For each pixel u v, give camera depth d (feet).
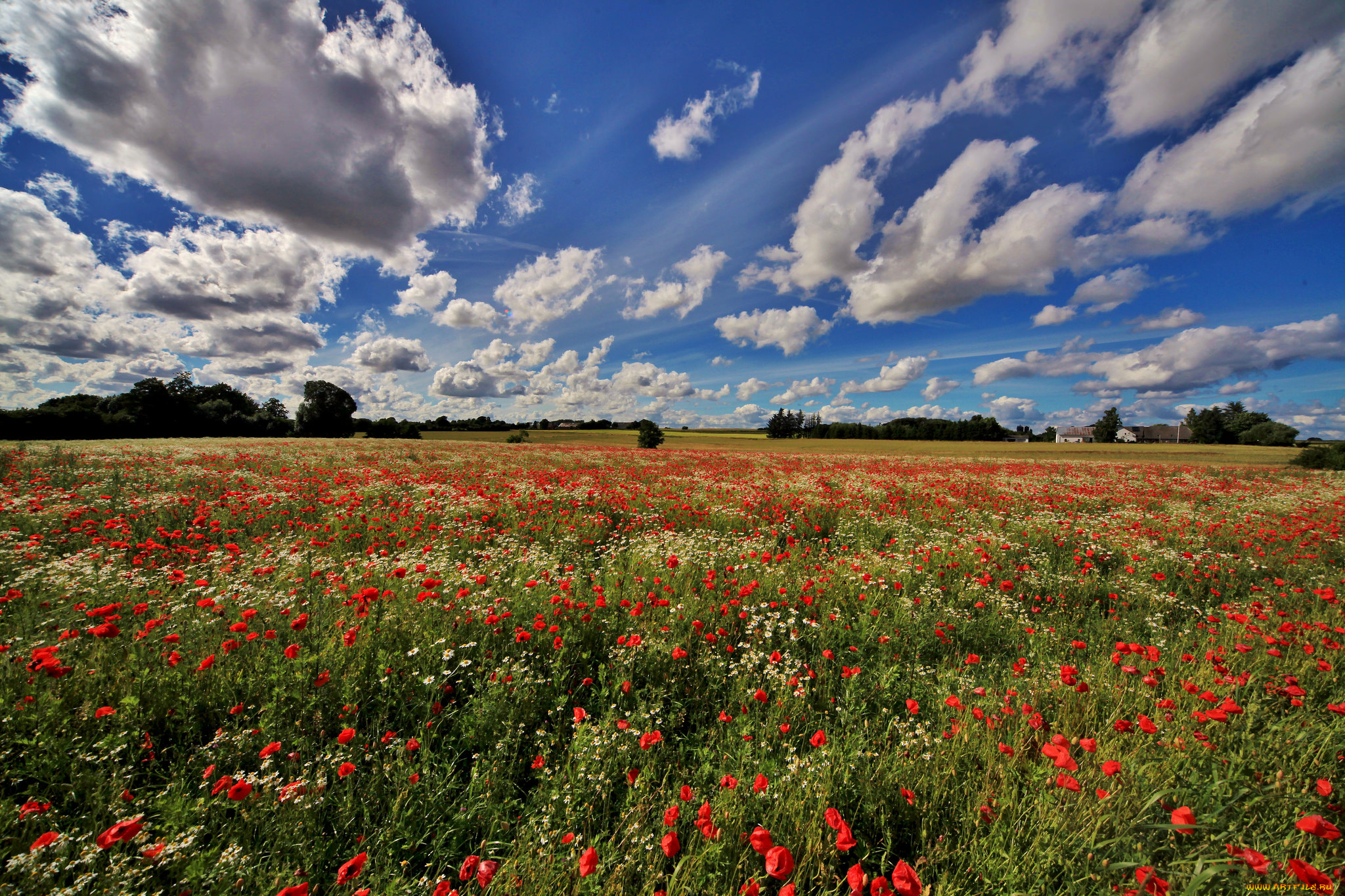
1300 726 9.13
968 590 17.58
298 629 11.55
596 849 7.06
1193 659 12.30
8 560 16.39
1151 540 25.35
